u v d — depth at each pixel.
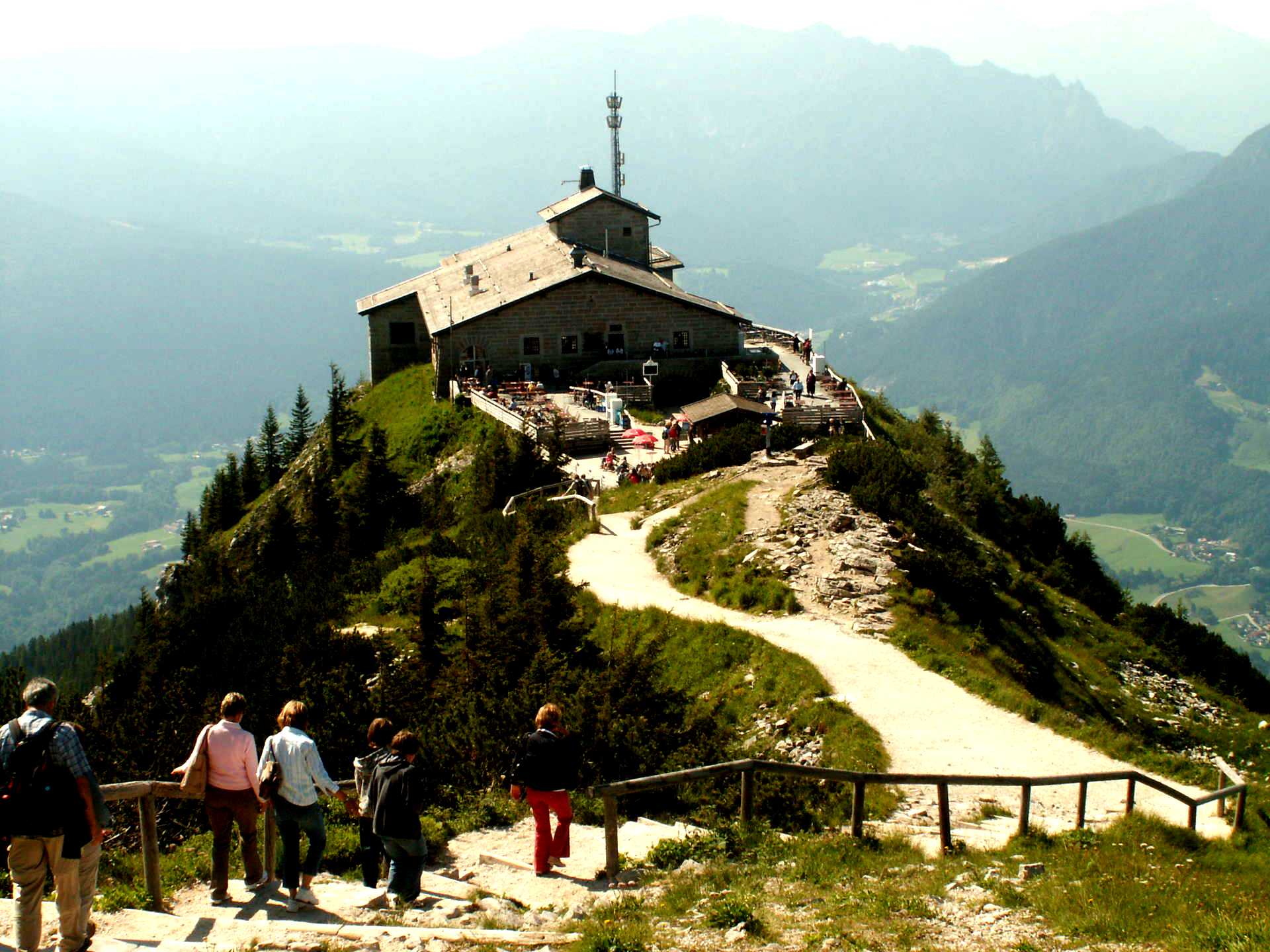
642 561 39.38
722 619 31.86
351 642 33.62
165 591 61.75
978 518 51.25
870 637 30.83
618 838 16.67
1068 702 31.02
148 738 23.77
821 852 15.89
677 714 22.88
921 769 23.25
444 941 12.07
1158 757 24.94
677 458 52.53
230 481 98.25
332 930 12.46
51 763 10.95
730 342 79.38
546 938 12.38
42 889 11.19
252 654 34.34
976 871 14.92
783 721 25.97
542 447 56.56
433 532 49.56
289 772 13.53
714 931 12.51
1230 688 41.06
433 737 20.64
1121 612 45.97
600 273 76.25
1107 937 12.27
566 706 21.09
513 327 76.44
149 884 13.77
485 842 17.02
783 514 38.97
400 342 91.62
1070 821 19.84
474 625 28.81
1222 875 16.05
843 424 63.62
